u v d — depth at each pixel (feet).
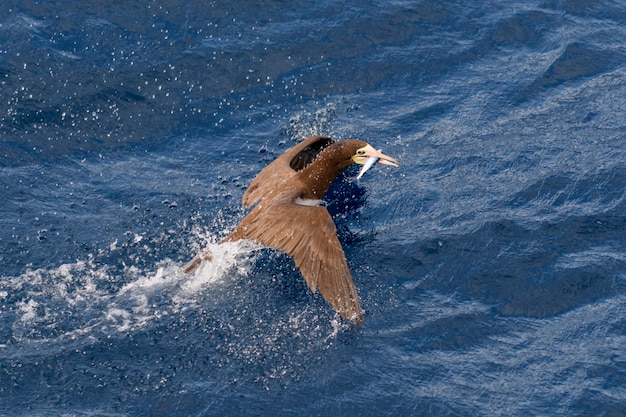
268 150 65.46
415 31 76.54
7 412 43.57
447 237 55.67
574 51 74.43
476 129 66.80
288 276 52.49
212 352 47.19
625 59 73.87
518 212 57.88
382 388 44.91
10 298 50.96
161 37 74.79
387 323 49.19
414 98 70.44
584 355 46.68
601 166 61.77
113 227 57.31
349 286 42.39
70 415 43.45
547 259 53.67
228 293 51.31
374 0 79.36
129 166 63.72
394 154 64.64
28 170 62.39
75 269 53.47
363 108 69.51
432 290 51.80
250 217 51.96
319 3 78.79
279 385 45.19
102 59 72.33
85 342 47.85
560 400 44.01
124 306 50.55
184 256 55.11
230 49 73.97
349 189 61.05
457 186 60.90
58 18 75.72
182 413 43.62
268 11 77.87
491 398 44.29
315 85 71.51
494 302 50.80
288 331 48.55
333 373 45.83
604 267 52.65
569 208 57.98
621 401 43.73
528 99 69.87
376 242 55.72
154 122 67.77
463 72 72.90
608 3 80.69
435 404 43.96
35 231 56.54
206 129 67.46
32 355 46.88
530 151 63.93
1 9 76.18
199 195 60.75
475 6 79.46
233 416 43.42
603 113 67.77
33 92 68.90
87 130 66.54
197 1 78.07
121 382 45.37
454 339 48.06
